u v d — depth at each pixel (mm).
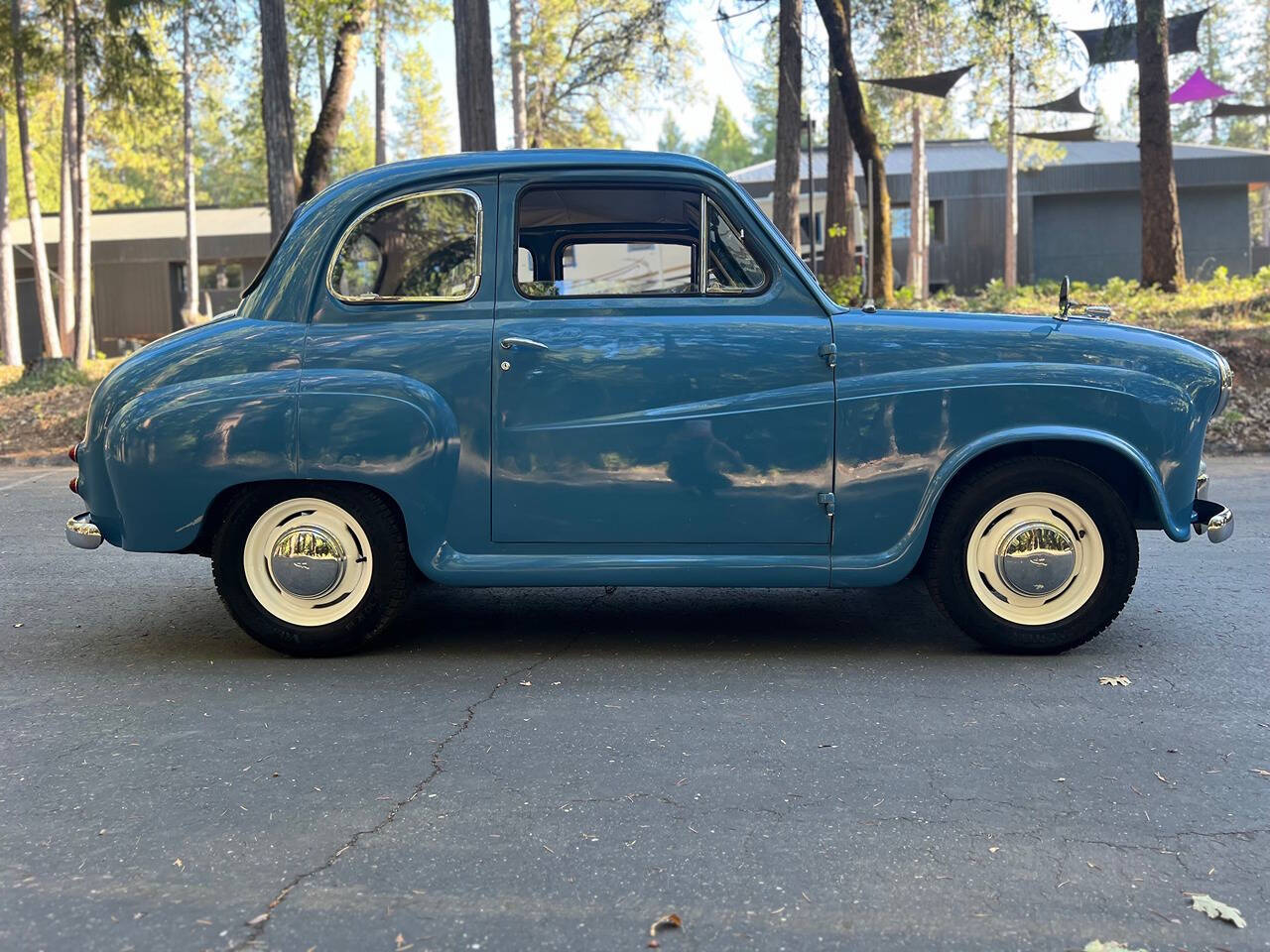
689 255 4559
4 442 15477
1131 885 2672
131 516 4484
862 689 4203
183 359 4523
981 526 4539
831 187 23031
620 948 2398
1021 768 3408
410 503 4445
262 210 41406
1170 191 19188
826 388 4434
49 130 37750
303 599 4590
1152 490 4469
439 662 4609
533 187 4555
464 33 14641
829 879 2701
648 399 4449
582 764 3453
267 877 2729
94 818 3072
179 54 28141
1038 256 37812
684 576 4492
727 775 3350
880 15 18188
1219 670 4449
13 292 29609
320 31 18047
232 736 3727
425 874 2738
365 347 4469
